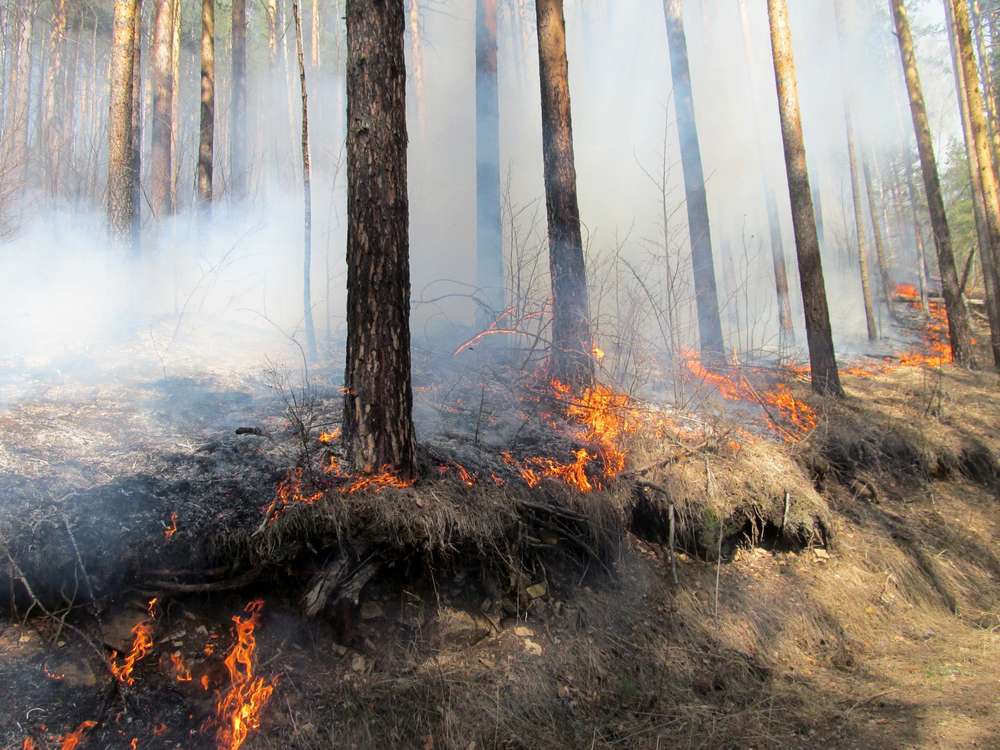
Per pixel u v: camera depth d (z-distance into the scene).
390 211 4.76
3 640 3.56
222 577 4.12
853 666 5.56
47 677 3.49
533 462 5.86
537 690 4.42
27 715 3.31
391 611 4.50
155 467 4.67
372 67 4.73
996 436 10.38
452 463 5.25
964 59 14.20
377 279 4.70
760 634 5.58
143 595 3.95
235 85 12.11
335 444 5.13
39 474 4.30
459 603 4.71
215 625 4.04
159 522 4.16
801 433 8.64
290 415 5.08
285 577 4.33
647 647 5.06
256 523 4.28
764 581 6.18
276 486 4.66
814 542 6.89
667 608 5.48
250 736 3.64
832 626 5.98
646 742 4.25
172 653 3.84
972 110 14.23
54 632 3.69
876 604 6.52
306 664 4.06
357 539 4.37
